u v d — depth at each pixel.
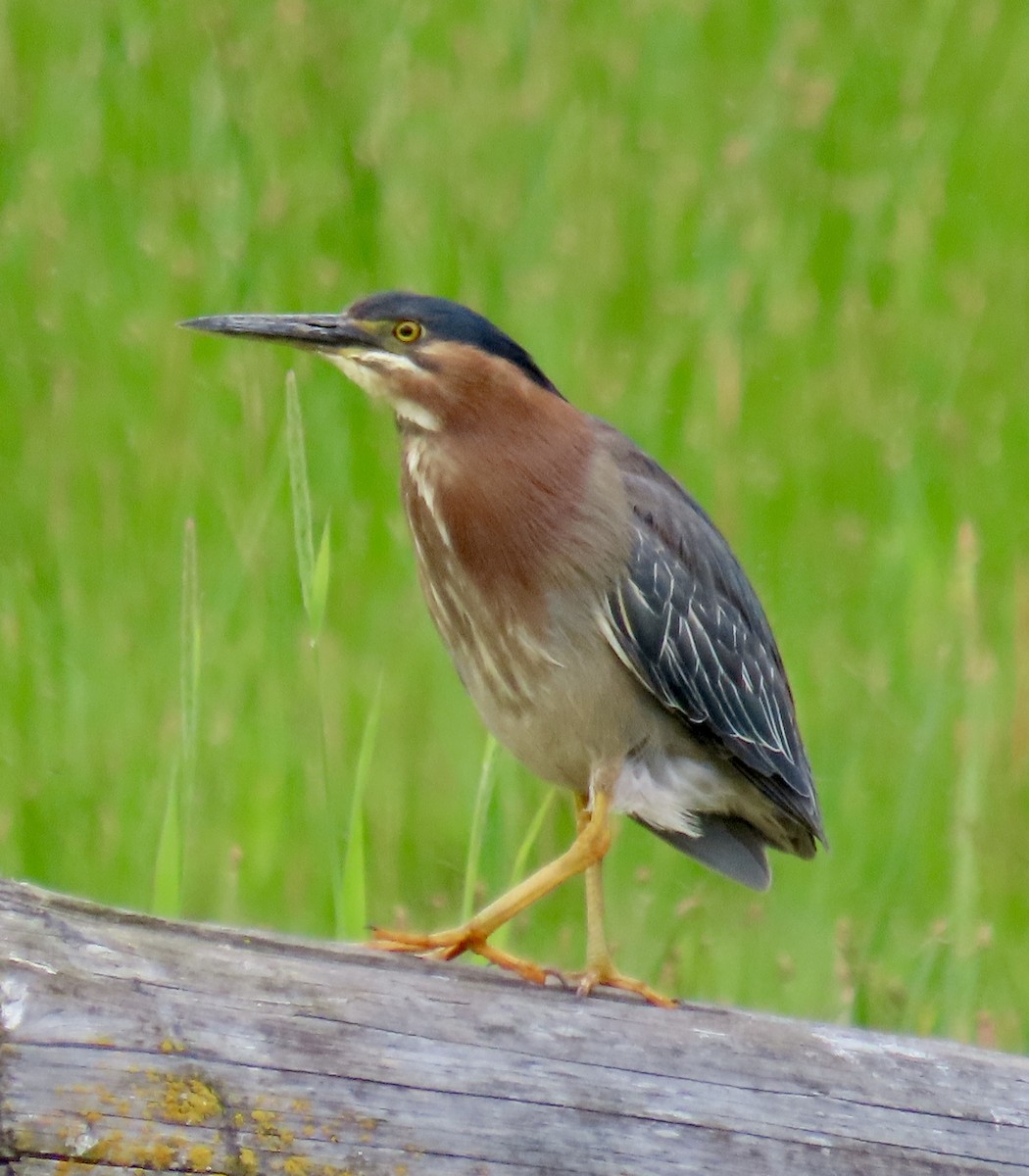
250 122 13.64
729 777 9.14
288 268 13.36
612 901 10.70
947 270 15.16
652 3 15.63
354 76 14.59
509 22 15.01
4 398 12.77
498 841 10.24
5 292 13.16
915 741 11.01
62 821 10.52
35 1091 4.80
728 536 12.62
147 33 14.23
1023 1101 5.79
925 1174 5.57
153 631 11.47
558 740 8.59
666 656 8.59
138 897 10.35
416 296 8.56
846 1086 5.62
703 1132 5.41
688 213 14.49
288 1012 5.16
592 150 14.55
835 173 15.38
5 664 11.05
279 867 10.68
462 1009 5.39
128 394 12.66
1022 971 10.85
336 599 11.92
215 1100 4.97
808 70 15.90
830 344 14.25
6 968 4.89
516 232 13.99
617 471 8.67
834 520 13.20
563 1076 5.36
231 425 12.58
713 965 10.55
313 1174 5.02
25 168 14.09
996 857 10.99
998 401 14.26
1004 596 13.16
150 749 10.78
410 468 8.61
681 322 13.84
